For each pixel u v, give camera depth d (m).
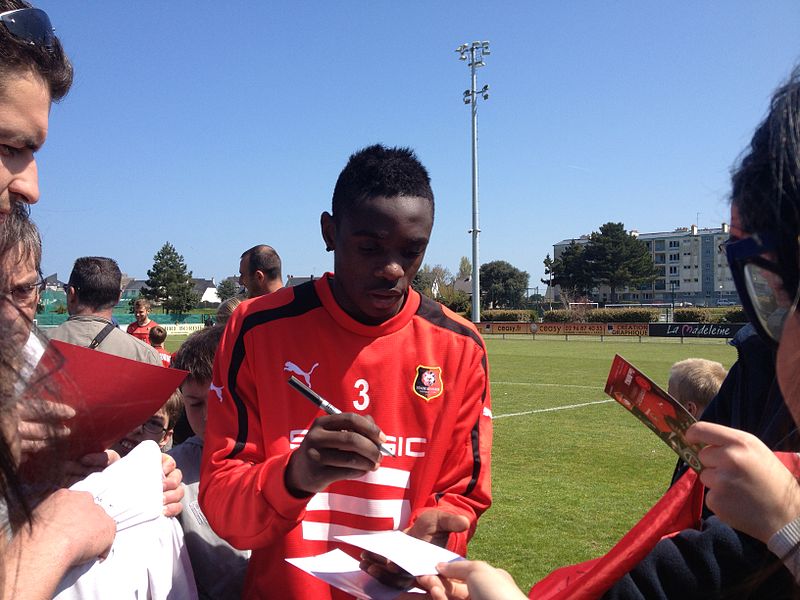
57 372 1.30
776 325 0.96
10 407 1.08
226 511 1.80
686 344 34.53
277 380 2.02
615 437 10.25
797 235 0.86
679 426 1.28
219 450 1.95
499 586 1.21
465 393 2.14
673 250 93.25
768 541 1.01
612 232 81.94
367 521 1.99
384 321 2.08
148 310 11.45
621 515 6.39
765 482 1.00
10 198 1.57
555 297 94.31
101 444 1.73
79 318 4.43
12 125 1.42
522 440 10.03
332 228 2.17
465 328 2.24
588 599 1.25
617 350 30.02
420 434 2.07
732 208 0.98
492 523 6.14
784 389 0.96
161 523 1.87
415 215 1.93
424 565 1.42
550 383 17.53
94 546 1.41
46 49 1.48
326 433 1.54
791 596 1.11
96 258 4.59
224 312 5.56
